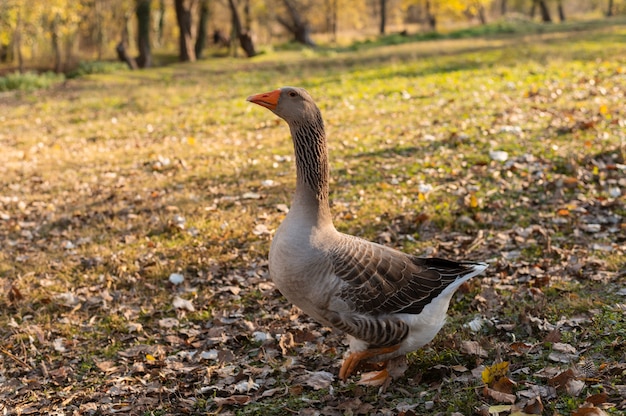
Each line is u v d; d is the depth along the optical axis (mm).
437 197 8914
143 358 5809
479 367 4738
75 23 44562
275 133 15016
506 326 5383
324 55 38469
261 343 5797
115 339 6234
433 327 4422
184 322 6430
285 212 9180
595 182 8805
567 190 8648
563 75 17297
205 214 9344
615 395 4191
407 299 4289
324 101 18672
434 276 4406
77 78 35094
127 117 19672
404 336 4340
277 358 5504
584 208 8000
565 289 5973
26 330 6395
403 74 22312
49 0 39375
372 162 10922
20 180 12609
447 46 35625
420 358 5059
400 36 49031
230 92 23109
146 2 42375
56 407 5137
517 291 6105
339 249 4250
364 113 15844
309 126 4305
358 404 4488
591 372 4457
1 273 8055
